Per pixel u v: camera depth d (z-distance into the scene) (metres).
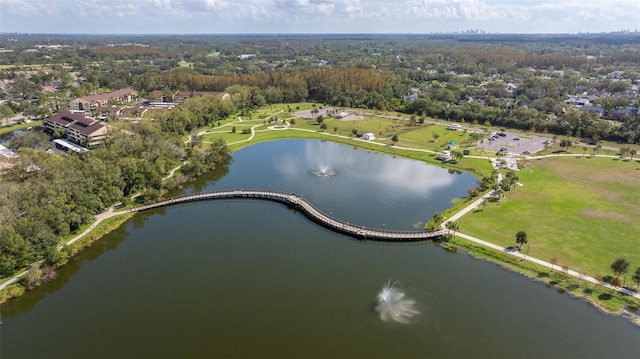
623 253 102.50
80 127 197.25
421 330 78.88
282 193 146.00
